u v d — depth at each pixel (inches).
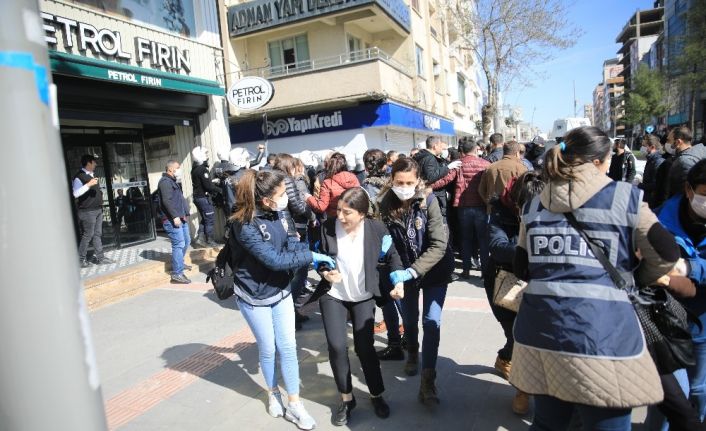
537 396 82.8
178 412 138.6
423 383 131.3
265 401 142.2
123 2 297.6
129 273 275.3
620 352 71.2
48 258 39.9
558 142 79.6
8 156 38.1
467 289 239.8
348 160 301.7
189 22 351.9
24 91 38.8
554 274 76.7
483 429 121.3
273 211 123.3
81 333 42.8
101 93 278.2
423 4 802.8
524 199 107.0
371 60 523.2
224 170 302.7
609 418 73.7
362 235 125.3
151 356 180.2
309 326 202.8
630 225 73.1
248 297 124.8
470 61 1334.9
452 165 265.7
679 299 92.7
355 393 143.3
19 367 39.3
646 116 1958.7
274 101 568.1
